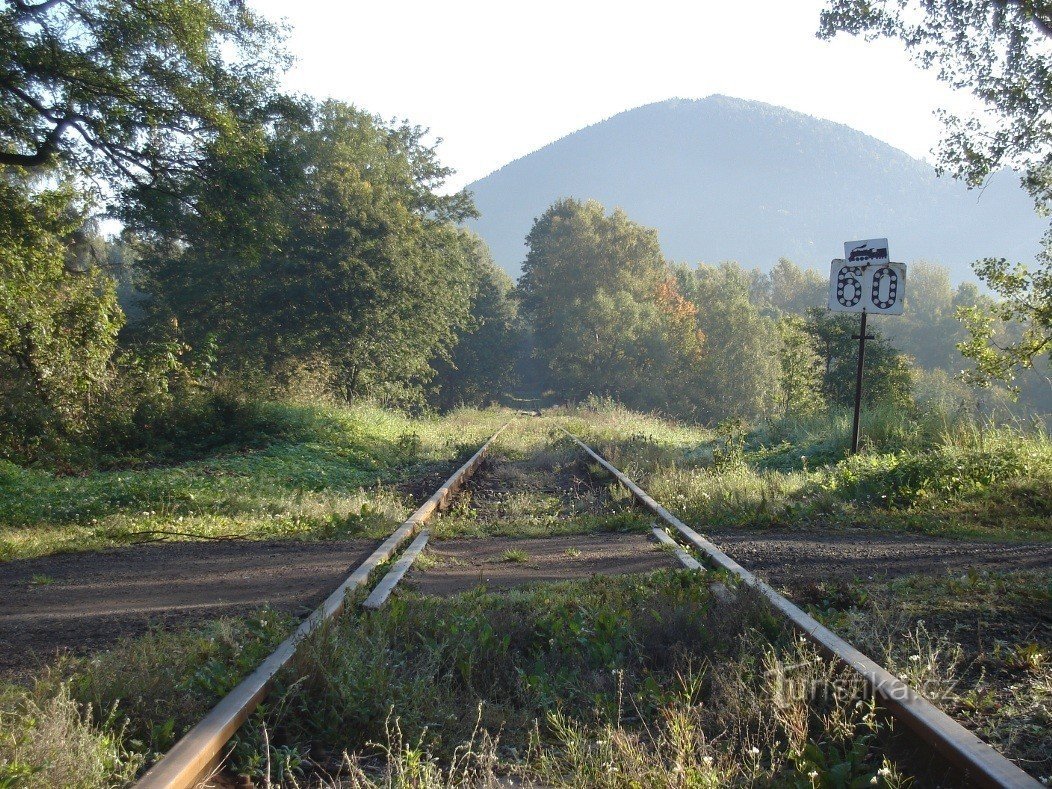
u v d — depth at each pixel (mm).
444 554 8320
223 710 3576
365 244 31688
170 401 19734
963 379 14969
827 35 14781
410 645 4844
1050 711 3717
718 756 3508
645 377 78062
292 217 32562
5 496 12188
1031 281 14188
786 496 11633
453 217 44719
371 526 9805
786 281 149375
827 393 25094
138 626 5621
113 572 7789
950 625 5121
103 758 3225
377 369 35875
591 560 7836
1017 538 8805
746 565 7211
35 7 16281
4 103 17062
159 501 11922
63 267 20312
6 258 17453
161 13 16719
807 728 3629
